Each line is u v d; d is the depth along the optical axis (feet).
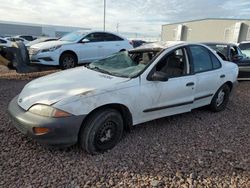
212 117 16.35
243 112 17.78
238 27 129.08
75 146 11.57
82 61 30.48
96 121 10.68
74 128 10.10
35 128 9.91
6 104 16.67
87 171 9.80
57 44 28.48
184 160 10.87
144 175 9.70
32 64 27.25
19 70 25.98
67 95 10.36
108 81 11.66
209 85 15.61
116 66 13.79
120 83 11.49
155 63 12.74
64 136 10.03
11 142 11.63
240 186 9.29
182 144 12.34
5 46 26.05
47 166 9.99
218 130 14.28
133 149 11.62
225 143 12.67
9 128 12.99
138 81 11.98
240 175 9.96
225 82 16.96
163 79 12.15
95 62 15.15
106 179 9.38
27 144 11.53
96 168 10.01
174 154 11.34
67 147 11.36
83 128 10.62
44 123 9.78
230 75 17.25
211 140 12.94
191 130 14.08
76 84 11.38
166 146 12.06
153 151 11.52
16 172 9.52
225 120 15.93
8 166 9.84
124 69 13.08
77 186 8.95
